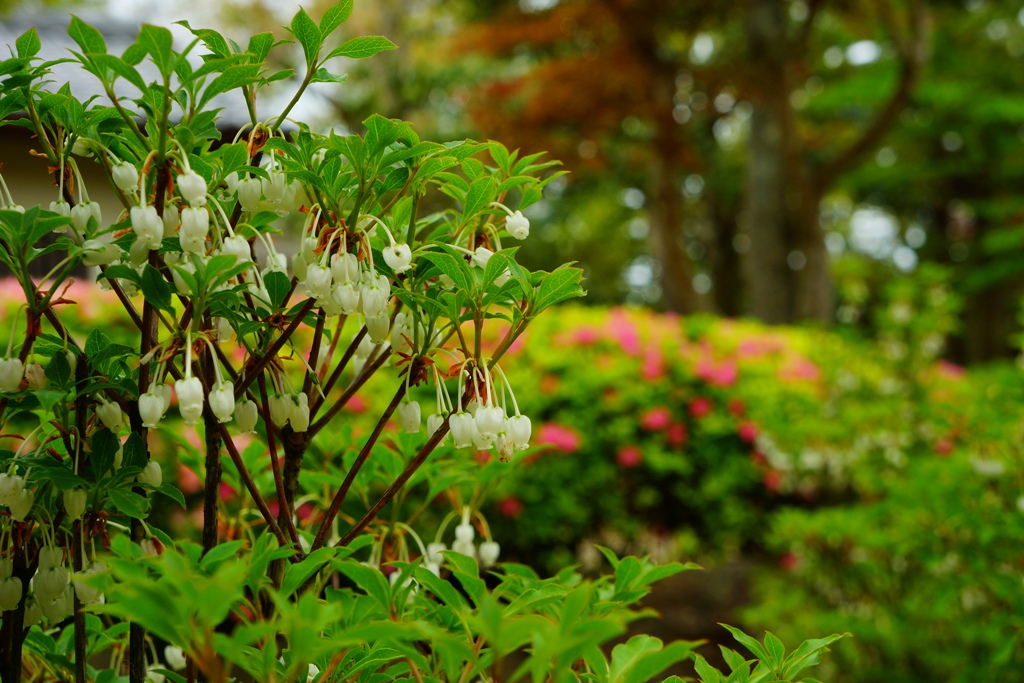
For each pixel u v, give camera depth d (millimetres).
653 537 6992
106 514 1552
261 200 1599
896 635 3896
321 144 1516
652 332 7285
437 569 1970
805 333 9156
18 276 1452
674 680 1459
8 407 1515
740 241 28359
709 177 23922
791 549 4820
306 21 1454
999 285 21438
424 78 20281
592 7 15422
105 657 3369
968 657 3682
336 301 1429
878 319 5305
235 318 1476
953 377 6453
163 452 4246
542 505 6008
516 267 1404
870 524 4094
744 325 9078
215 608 960
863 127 22500
